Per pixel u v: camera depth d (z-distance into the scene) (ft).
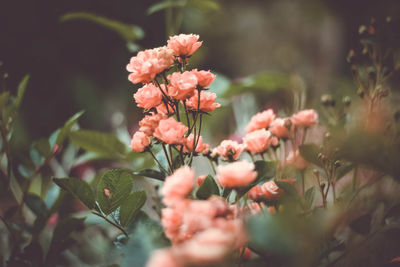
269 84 4.03
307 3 9.51
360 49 2.53
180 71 2.11
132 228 2.14
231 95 4.27
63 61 5.65
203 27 9.29
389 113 2.43
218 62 10.30
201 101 2.05
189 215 1.76
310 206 2.09
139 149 2.08
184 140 2.00
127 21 6.05
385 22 2.43
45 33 5.49
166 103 2.06
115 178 2.06
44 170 2.84
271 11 10.58
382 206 2.36
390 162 2.00
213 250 1.61
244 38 10.52
